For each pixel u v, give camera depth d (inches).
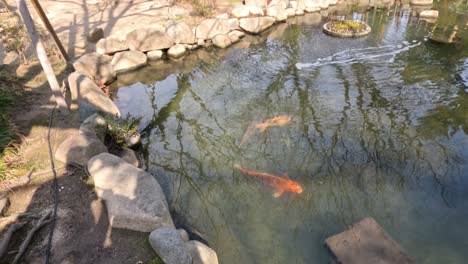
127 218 128.1
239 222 147.0
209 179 173.9
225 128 218.1
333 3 540.7
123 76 298.5
